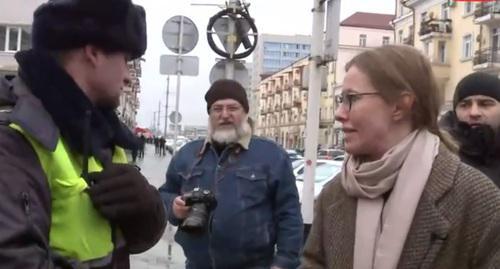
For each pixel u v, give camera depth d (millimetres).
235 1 8891
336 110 2219
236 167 3695
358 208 2076
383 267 1950
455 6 47312
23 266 1422
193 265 3717
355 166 2111
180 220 3424
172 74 10406
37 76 1630
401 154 2010
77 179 1659
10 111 1580
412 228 1953
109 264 1748
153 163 41406
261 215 3664
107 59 1751
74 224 1636
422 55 2109
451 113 3381
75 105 1668
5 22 36031
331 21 7793
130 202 1752
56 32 1682
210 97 3730
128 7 1771
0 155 1476
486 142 3137
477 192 1947
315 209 2318
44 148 1575
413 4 52750
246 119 3789
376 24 85750
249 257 3643
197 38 10445
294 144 95500
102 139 1805
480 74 3283
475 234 1932
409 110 2068
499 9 41312
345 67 2217
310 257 2270
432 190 1961
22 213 1453
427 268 1922
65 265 1609
